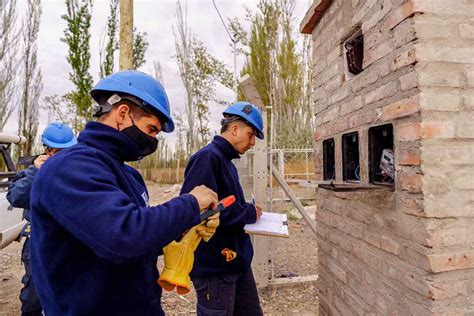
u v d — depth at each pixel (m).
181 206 1.00
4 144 4.50
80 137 1.09
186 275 1.20
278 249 5.37
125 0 4.32
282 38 15.96
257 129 2.06
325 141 2.55
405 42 1.47
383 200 1.71
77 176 0.90
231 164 2.13
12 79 16.05
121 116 1.09
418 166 1.41
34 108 16.50
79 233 0.86
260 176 3.71
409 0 1.43
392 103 1.60
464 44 1.43
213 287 1.95
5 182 4.05
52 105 16.34
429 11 1.41
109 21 10.49
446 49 1.42
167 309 3.37
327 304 2.53
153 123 1.12
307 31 2.85
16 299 3.73
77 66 9.95
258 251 3.70
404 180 1.52
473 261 1.40
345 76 2.22
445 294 1.37
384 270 1.73
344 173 2.19
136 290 1.05
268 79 16.00
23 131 16.00
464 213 1.41
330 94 2.42
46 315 0.99
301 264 4.59
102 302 0.98
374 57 1.76
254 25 16.20
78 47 9.94
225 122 2.08
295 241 5.85
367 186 1.71
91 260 0.97
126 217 0.88
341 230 2.27
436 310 1.37
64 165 0.93
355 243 2.07
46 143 2.56
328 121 2.46
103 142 1.07
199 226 1.23
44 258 0.95
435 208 1.38
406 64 1.46
